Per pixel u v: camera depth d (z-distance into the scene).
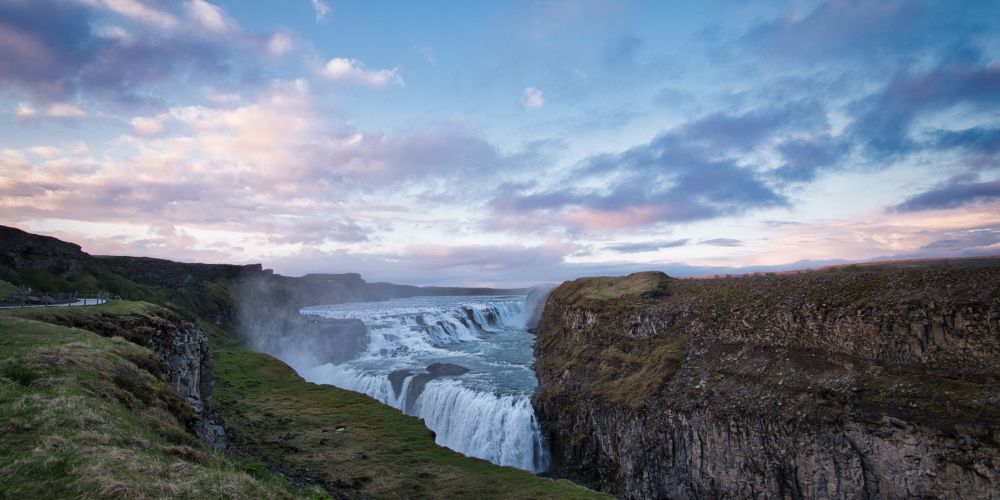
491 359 99.38
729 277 76.00
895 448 35.50
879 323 43.97
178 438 20.20
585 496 35.94
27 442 14.52
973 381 36.12
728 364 51.81
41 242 103.56
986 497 31.20
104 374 22.73
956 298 41.06
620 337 70.25
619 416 53.41
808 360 46.47
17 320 31.22
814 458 39.09
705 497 44.94
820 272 63.50
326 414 56.22
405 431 50.97
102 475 13.09
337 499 32.12
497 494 36.16
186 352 45.16
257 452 40.91
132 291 116.00
